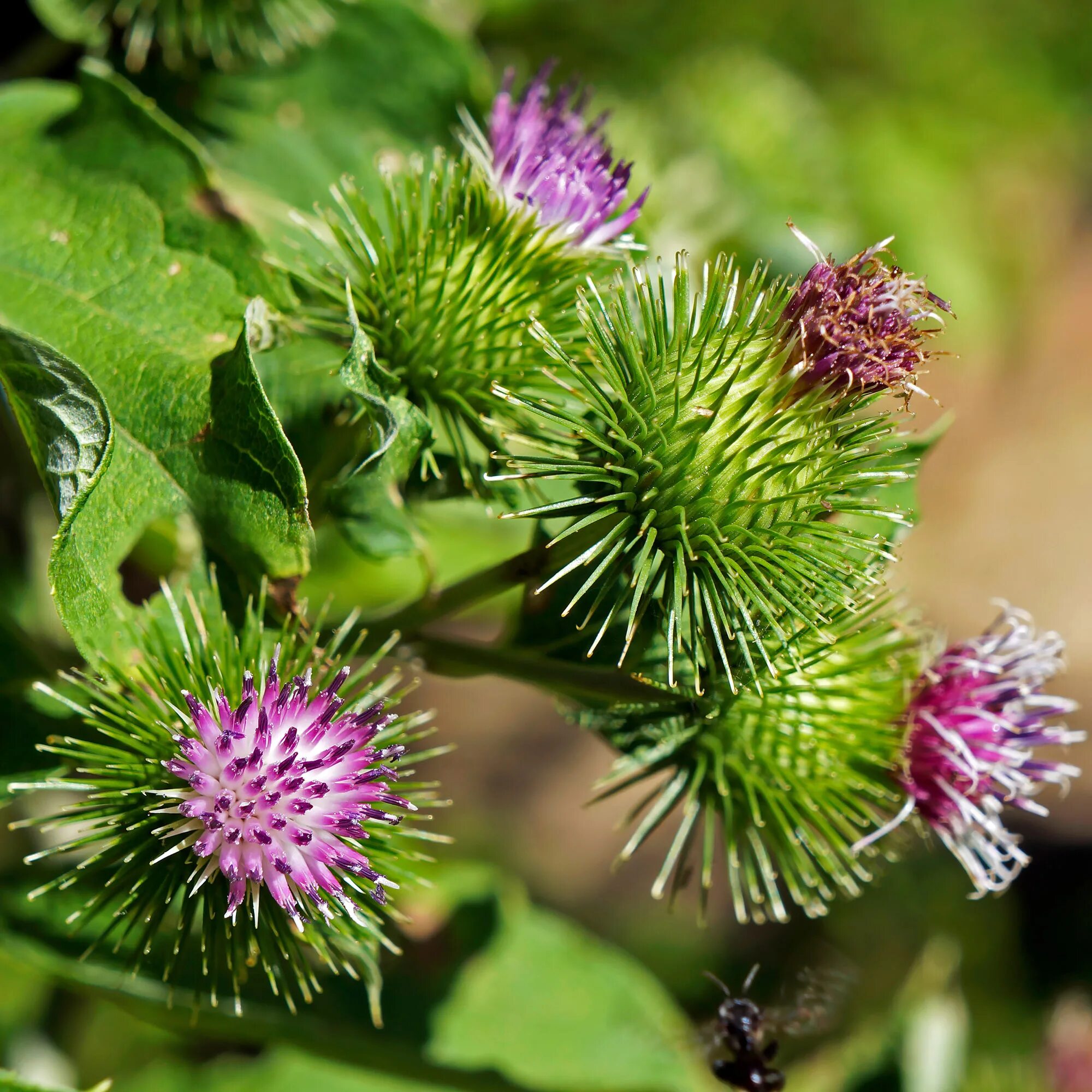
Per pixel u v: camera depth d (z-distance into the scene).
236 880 0.26
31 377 0.27
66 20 0.31
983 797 0.30
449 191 0.29
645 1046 0.35
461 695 0.76
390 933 0.33
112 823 0.27
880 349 0.28
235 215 0.29
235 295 0.29
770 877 0.29
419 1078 0.32
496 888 0.35
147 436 0.28
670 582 0.28
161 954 0.30
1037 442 0.88
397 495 0.29
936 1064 0.37
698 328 0.28
